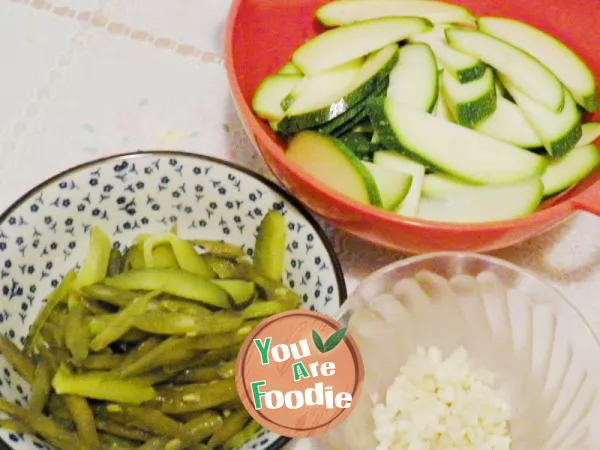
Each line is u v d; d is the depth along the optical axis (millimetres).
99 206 705
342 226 661
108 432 618
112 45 900
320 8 793
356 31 769
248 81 769
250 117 636
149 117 847
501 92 765
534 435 606
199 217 736
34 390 605
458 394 608
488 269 657
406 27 771
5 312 652
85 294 653
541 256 746
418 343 651
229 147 830
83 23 914
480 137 705
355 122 727
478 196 680
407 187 667
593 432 585
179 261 687
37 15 916
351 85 726
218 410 626
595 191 601
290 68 776
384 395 625
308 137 696
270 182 678
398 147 688
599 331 701
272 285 668
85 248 721
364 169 661
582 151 725
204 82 880
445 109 751
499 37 788
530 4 809
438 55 756
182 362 622
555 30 806
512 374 637
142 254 688
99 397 599
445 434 590
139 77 877
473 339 652
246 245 731
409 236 617
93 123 838
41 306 691
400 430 593
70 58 885
